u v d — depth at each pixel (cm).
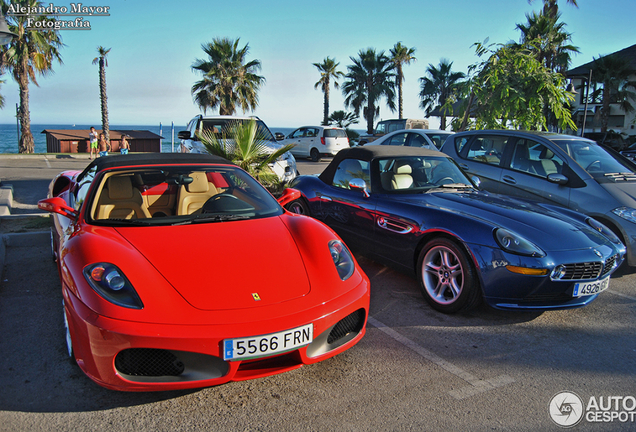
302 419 212
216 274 226
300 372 256
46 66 2572
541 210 370
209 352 199
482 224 327
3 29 657
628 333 319
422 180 430
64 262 236
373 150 453
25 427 202
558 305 316
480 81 885
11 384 234
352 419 212
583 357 282
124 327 195
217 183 346
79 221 280
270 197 339
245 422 209
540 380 253
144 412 215
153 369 205
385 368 262
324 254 260
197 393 233
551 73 862
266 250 254
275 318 209
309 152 1903
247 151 701
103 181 308
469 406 225
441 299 348
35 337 286
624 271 474
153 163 333
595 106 3017
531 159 538
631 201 453
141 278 215
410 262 377
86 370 208
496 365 269
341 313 230
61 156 1998
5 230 534
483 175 578
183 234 263
